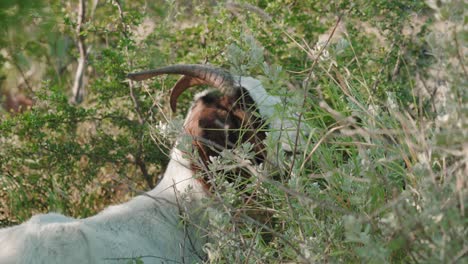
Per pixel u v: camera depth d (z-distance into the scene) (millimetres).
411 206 4449
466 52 4578
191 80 6641
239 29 8234
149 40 9031
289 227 5500
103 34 10445
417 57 8758
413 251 4594
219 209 5590
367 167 4930
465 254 4289
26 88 10891
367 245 4328
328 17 9273
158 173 9312
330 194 5352
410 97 7973
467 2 4324
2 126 8633
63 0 11242
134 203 6250
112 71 8742
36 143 8727
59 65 10914
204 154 6297
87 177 8844
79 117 8977
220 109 6410
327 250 4984
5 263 5594
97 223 6023
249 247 5039
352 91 6012
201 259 6121
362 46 8648
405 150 5352
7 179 8719
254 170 5258
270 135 5664
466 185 4348
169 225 6156
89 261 5664
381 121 5465
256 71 6973
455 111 4316
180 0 9578
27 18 5793
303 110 5371
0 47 5809
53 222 5969
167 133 5609
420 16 8961
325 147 5738
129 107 9188
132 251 5863
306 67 7992
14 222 8656
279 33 8570
